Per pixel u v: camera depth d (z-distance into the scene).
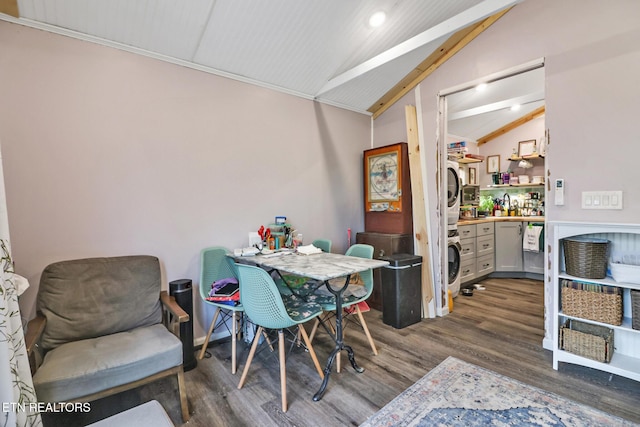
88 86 2.12
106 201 2.21
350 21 2.53
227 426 1.65
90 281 1.99
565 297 2.16
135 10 2.04
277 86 3.07
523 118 4.97
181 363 1.72
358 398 1.86
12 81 1.89
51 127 2.00
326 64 2.95
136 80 2.31
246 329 2.64
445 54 3.11
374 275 3.54
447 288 3.31
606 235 2.20
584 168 2.21
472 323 3.01
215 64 2.62
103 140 2.19
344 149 3.74
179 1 2.05
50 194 2.01
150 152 2.38
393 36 2.78
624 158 2.04
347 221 3.79
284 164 3.18
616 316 1.97
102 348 1.68
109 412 1.82
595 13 2.14
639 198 2.00
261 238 2.74
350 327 2.95
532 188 5.02
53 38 2.00
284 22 2.41
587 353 2.06
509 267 4.71
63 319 1.85
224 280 2.48
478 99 4.02
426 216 3.36
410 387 1.95
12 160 1.89
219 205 2.74
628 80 2.02
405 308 2.95
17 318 1.30
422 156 3.38
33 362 1.65
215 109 2.70
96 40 2.13
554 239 2.16
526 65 2.51
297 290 2.53
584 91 2.20
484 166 5.50
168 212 2.47
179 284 2.25
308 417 1.70
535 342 2.57
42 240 1.99
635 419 1.63
